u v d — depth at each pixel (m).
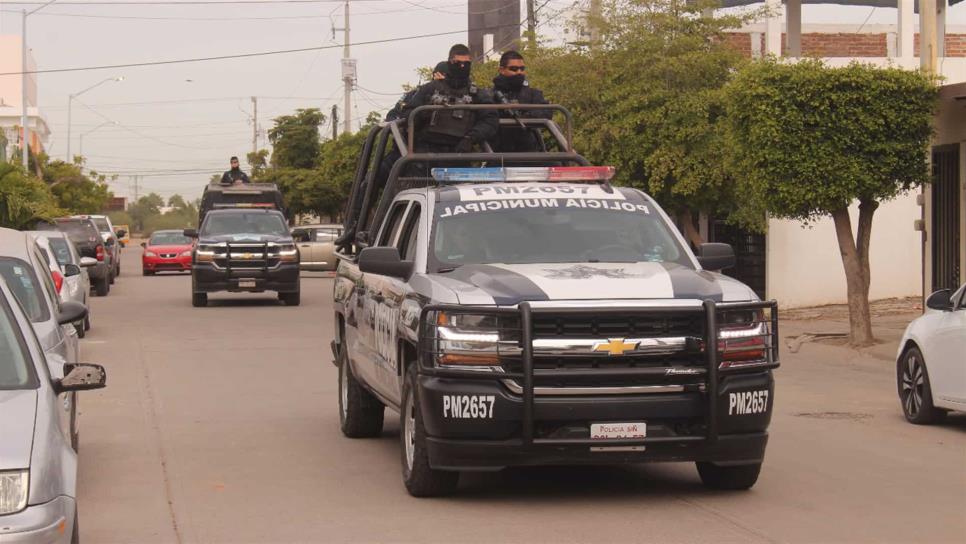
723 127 20.42
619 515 8.13
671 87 24.47
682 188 23.84
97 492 9.14
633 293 8.06
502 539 7.49
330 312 27.75
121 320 25.39
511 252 9.20
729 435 8.09
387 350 9.49
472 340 7.91
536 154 11.48
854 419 12.68
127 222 165.25
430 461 8.13
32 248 10.74
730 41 26.47
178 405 13.75
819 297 25.94
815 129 17.91
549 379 7.89
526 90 13.65
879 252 26.38
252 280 28.75
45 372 6.79
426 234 9.33
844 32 33.47
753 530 7.71
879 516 8.12
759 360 8.20
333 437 11.66
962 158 19.50
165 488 9.27
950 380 11.60
